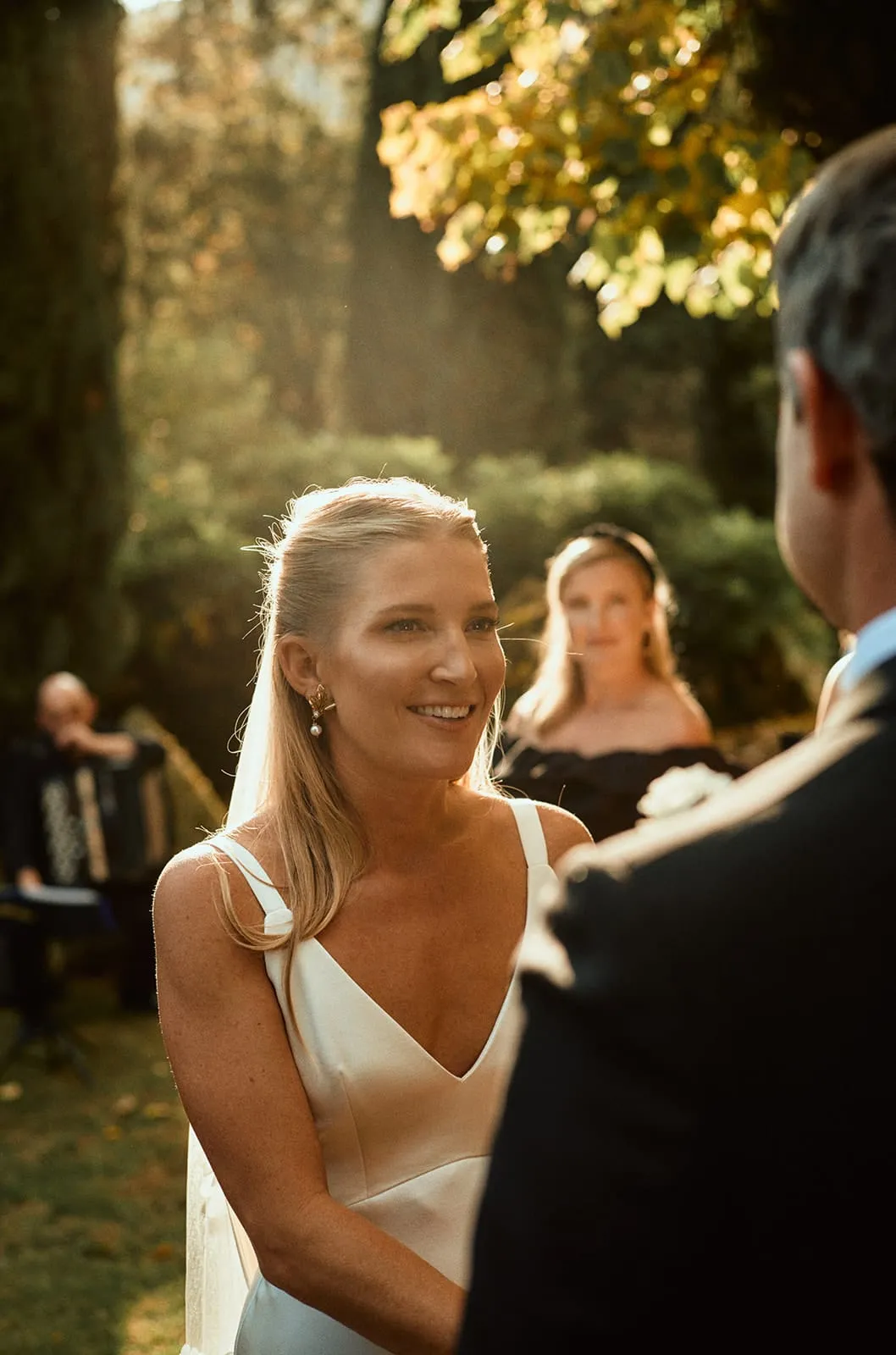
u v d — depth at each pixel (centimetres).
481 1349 86
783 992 82
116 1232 486
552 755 409
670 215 472
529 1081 87
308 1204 163
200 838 796
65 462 866
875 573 91
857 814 85
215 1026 169
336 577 172
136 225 2345
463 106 501
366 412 1544
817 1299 81
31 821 696
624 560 423
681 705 424
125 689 1091
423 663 168
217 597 1122
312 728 177
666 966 83
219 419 1883
